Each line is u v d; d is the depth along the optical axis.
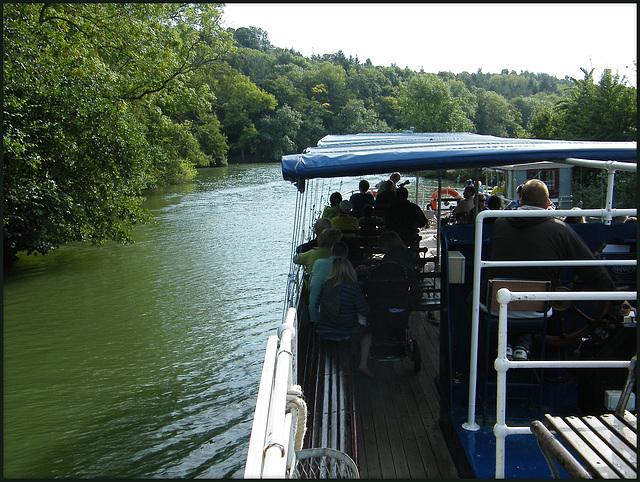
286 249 18.14
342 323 4.59
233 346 9.76
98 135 15.34
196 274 15.10
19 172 13.84
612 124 24.81
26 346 10.02
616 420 2.24
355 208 9.30
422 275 5.65
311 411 3.52
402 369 5.28
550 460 2.18
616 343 3.37
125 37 17.25
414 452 3.80
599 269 3.19
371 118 109.19
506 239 3.28
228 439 6.72
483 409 3.46
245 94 88.19
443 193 16.55
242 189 39.44
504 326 2.43
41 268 16.55
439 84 64.75
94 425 7.11
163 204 31.03
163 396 7.88
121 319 11.46
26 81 13.54
